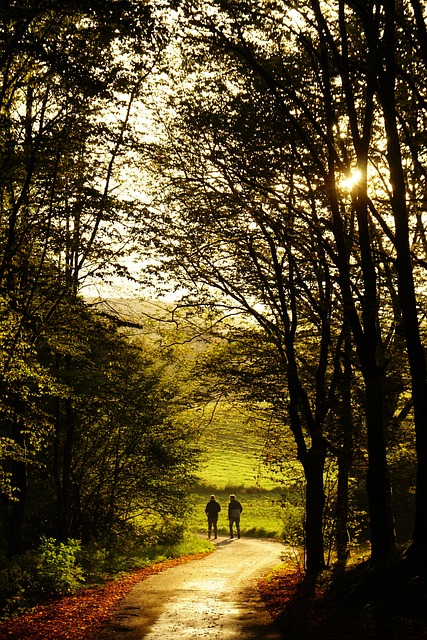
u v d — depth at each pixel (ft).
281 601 49.93
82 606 48.78
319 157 58.34
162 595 54.60
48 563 57.47
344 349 64.28
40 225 66.64
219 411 79.30
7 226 66.03
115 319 77.56
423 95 55.83
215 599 52.47
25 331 64.75
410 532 92.02
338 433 61.77
